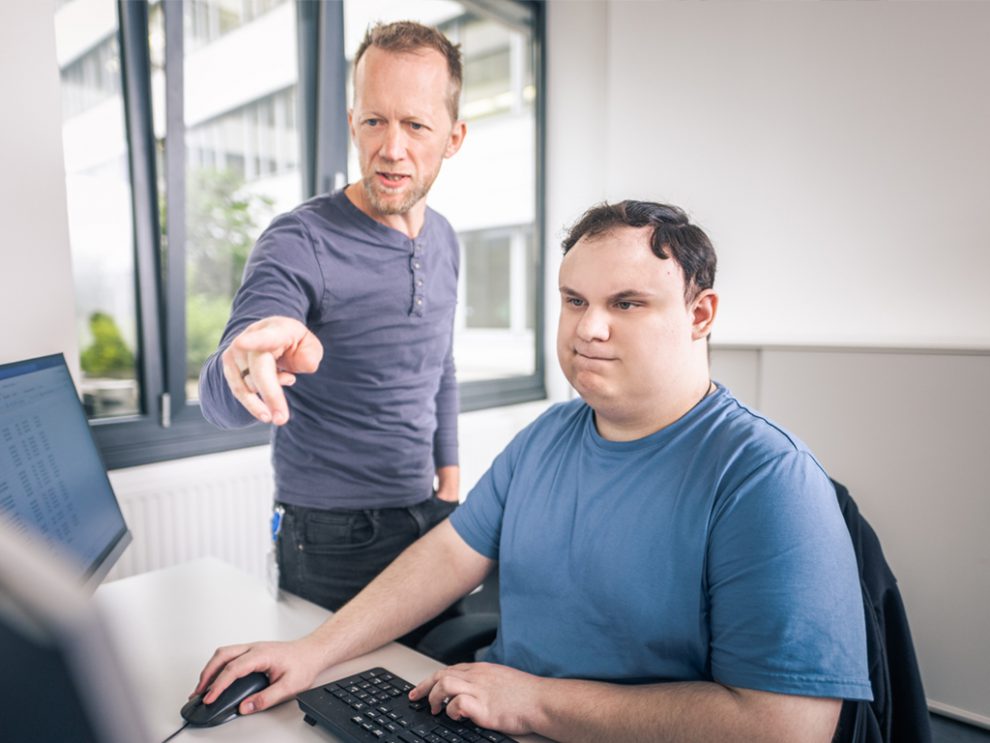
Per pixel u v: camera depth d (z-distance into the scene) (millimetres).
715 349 2061
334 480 1223
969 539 1708
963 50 2047
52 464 888
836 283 2352
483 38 3074
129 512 1803
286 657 856
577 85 3102
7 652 207
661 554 803
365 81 1132
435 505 1349
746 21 2488
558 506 913
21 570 206
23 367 872
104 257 1970
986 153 2031
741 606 719
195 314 2127
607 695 737
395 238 1213
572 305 851
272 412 714
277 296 1052
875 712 812
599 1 3000
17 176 1305
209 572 1260
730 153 2566
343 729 724
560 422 1008
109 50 1893
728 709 683
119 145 1946
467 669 795
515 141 3279
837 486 904
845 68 2273
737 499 759
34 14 1309
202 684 818
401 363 1250
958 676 1744
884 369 1787
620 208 848
